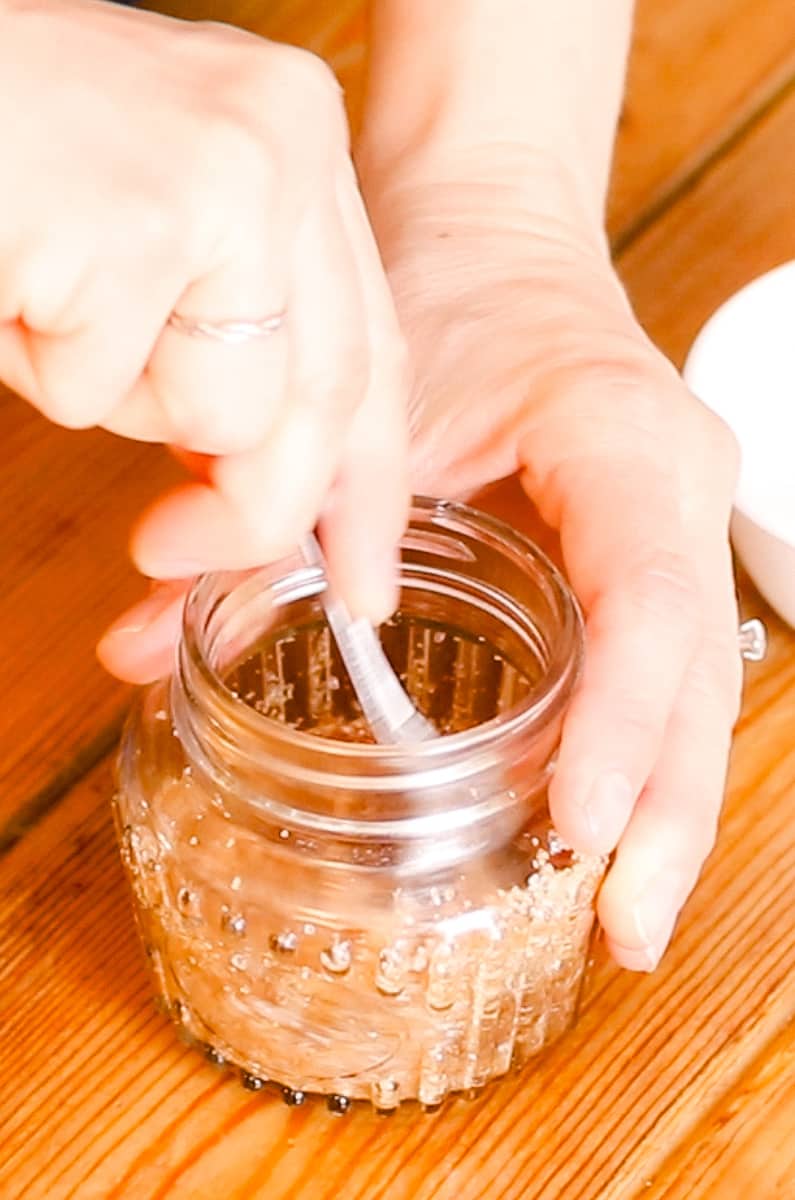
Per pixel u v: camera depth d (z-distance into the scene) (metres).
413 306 0.59
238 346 0.43
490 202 0.61
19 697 0.58
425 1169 0.51
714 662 0.54
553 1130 0.52
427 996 0.50
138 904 0.52
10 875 0.55
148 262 0.42
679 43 0.76
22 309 0.42
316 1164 0.51
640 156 0.72
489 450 0.55
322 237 0.44
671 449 0.55
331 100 0.44
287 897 0.50
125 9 0.44
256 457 0.46
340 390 0.45
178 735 0.51
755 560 0.58
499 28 0.63
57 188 0.42
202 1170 0.51
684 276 0.68
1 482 0.62
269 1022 0.51
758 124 0.74
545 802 0.50
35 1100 0.52
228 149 0.42
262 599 0.52
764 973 0.54
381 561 0.50
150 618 0.54
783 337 0.64
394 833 0.49
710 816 0.52
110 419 0.45
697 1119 0.52
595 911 0.51
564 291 0.58
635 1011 0.53
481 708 0.54
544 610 0.51
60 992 0.54
